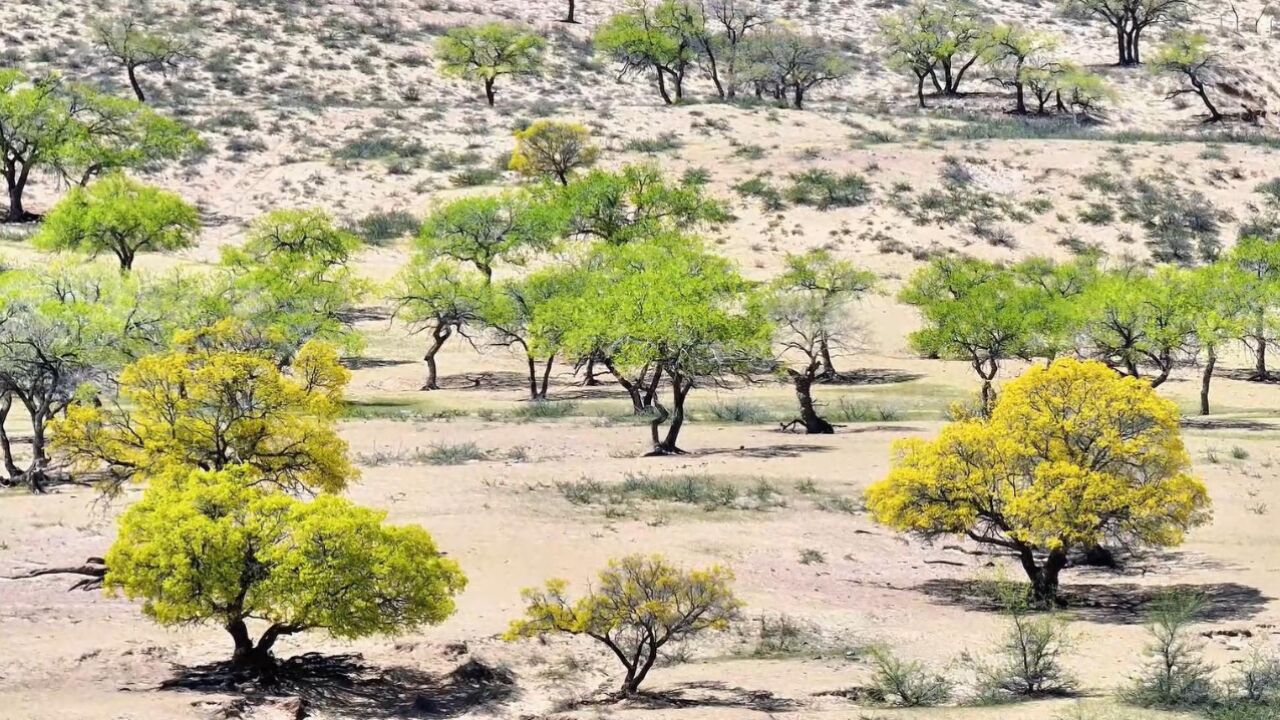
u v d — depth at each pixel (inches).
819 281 2349.9
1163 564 1102.4
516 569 1039.0
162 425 1029.2
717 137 3516.2
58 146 2819.9
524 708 750.5
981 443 989.2
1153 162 3356.3
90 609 914.1
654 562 932.0
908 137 3572.8
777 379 2231.8
